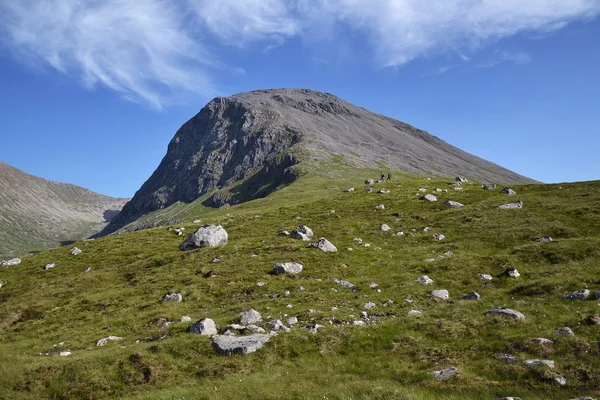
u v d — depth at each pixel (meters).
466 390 19.14
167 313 36.16
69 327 36.59
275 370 23.61
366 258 47.50
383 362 23.48
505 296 32.09
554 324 24.56
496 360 21.72
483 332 25.09
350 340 26.27
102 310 39.94
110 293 44.12
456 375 20.58
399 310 32.22
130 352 26.59
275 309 34.16
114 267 54.69
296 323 30.27
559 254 40.47
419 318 28.34
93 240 73.44
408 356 23.83
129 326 34.81
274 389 20.81
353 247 51.41
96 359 26.17
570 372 19.42
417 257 46.25
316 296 36.59
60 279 52.41
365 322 29.97
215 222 75.50
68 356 27.94
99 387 23.69
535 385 18.86
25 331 37.12
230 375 23.48
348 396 19.38
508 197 67.44
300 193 152.50
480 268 40.81
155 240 67.62
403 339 25.72
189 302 39.03
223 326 30.42
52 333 35.53
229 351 25.91
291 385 21.16
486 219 57.00
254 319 31.52
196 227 74.25
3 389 24.30
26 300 45.41
